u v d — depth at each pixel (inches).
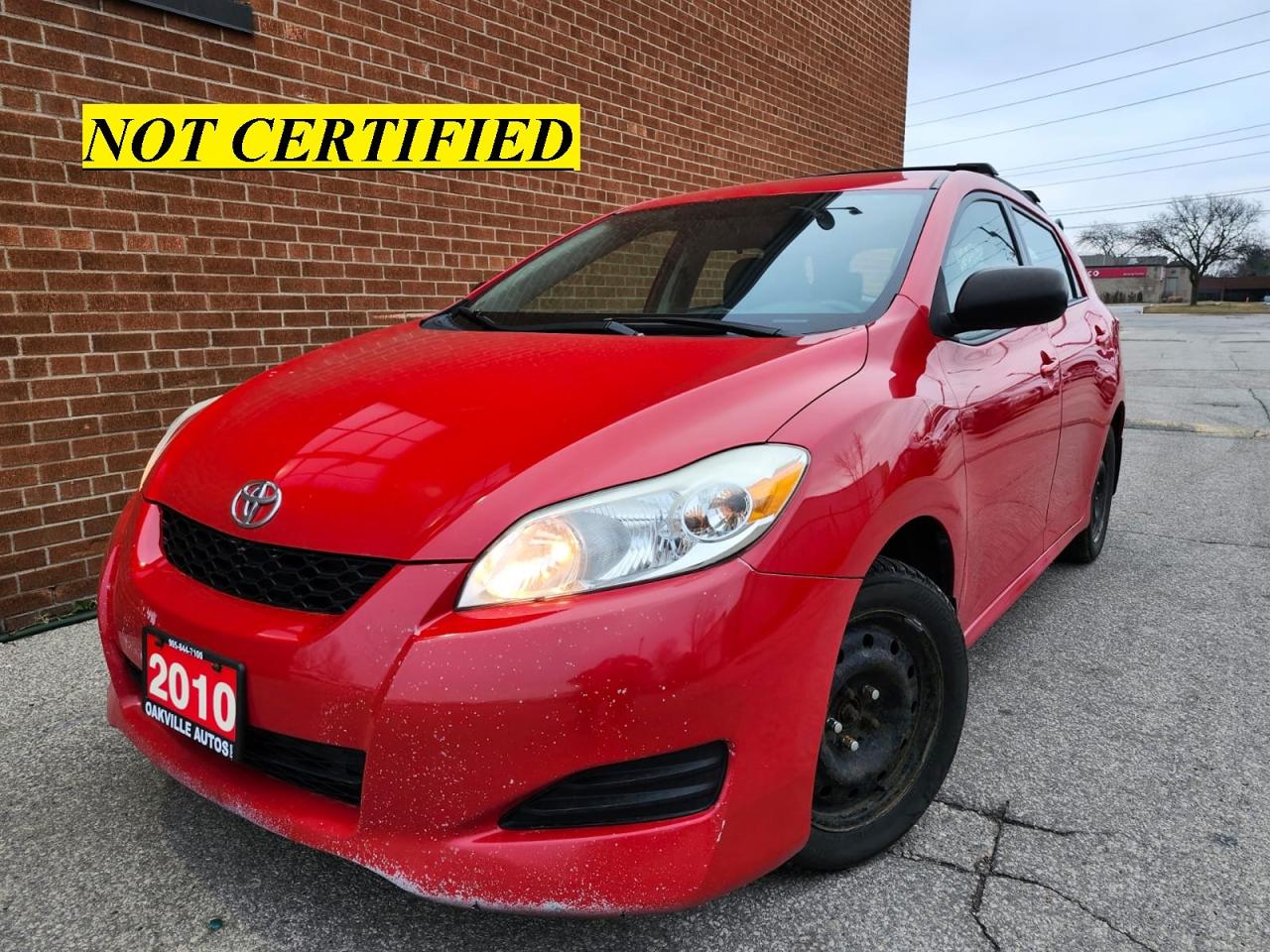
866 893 70.0
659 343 77.7
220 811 81.4
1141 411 334.0
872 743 71.9
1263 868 73.1
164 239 134.3
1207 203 2684.5
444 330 95.3
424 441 63.7
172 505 70.5
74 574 127.7
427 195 175.3
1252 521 182.5
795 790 61.0
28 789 84.6
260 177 146.6
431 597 55.4
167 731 68.6
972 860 74.2
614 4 218.4
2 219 116.9
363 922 66.9
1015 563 101.7
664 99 238.7
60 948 64.3
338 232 159.6
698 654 54.7
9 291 118.3
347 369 81.8
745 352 72.7
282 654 57.6
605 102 218.1
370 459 63.2
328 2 154.1
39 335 121.6
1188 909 68.3
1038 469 104.0
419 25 170.2
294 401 75.5
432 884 55.1
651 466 58.3
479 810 54.6
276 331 151.2
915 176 107.1
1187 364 529.0
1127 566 153.2
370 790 55.3
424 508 58.3
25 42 117.1
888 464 67.2
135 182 130.3
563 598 54.7
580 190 212.7
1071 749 92.7
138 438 133.3
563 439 60.9
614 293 98.6
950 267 92.4
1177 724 98.0
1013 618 129.7
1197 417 315.6
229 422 75.9
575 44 207.3
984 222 107.7
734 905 68.4
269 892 70.5
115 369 130.0
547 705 53.3
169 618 64.2
